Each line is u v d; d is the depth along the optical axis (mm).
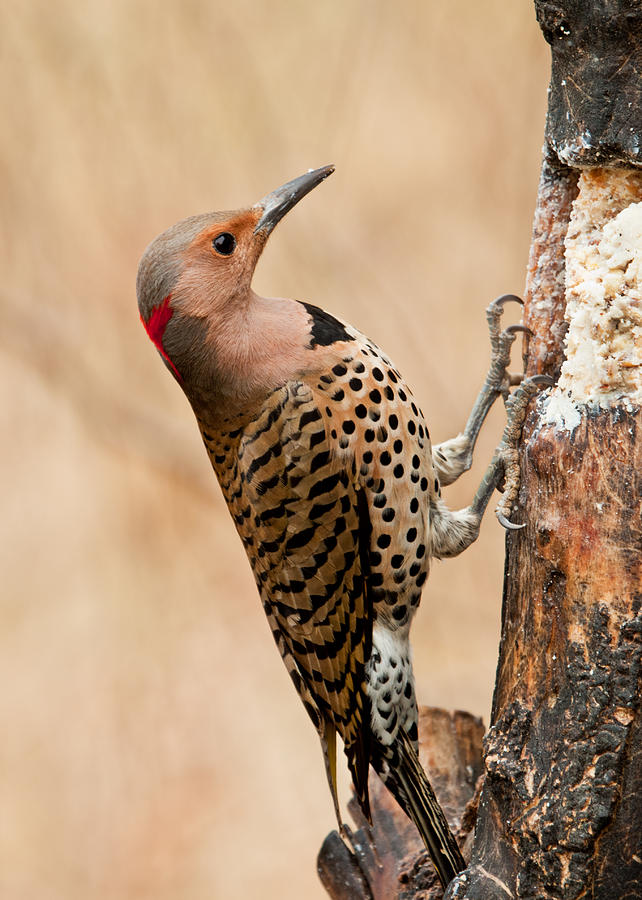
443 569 14156
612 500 6875
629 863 6844
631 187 7254
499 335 9242
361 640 8938
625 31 6781
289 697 15867
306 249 15508
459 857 8438
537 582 7242
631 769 6809
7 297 15992
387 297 15422
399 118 15633
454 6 15305
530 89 15172
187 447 16641
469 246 15500
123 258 15914
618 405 7000
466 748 9391
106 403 16391
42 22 15625
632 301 7016
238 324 8562
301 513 8750
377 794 9328
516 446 8039
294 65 15719
